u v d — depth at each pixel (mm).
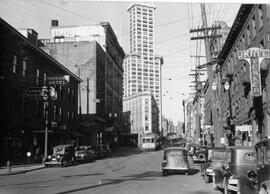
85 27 85875
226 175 14344
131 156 56781
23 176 24062
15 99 38156
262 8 30359
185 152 24719
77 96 62375
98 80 78688
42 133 45594
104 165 36312
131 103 134250
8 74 36750
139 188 16422
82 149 43281
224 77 51562
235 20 38500
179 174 25234
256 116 33062
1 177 23312
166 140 128500
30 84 41281
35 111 42812
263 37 30031
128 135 114250
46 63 47250
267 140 10258
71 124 58250
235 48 43125
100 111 80062
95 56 76375
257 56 28109
